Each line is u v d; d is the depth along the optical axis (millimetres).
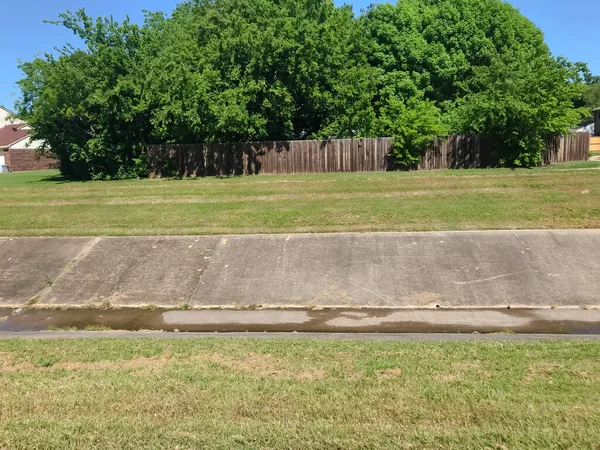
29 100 23297
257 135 24875
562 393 4523
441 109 33375
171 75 22094
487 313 8852
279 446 3742
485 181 17688
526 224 12562
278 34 23828
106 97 21562
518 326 8141
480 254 11016
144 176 23828
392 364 5527
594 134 65500
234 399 4602
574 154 24953
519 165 22266
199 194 17734
